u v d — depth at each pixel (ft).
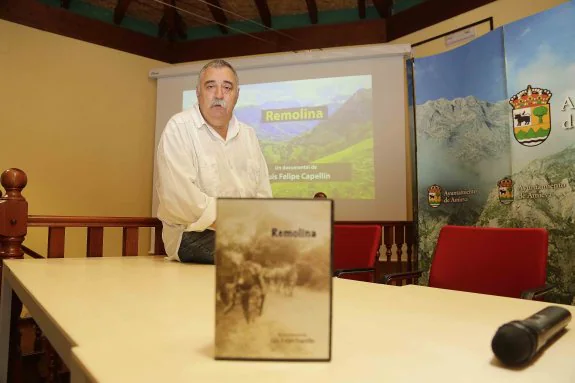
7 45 14.32
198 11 17.02
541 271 4.73
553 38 8.87
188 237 5.37
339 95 15.47
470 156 10.53
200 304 2.45
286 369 1.38
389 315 2.32
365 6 16.22
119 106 16.49
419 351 1.63
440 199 11.20
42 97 14.92
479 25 12.89
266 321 1.44
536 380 1.35
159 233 7.16
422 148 11.66
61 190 15.15
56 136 15.15
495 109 9.98
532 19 9.27
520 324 1.50
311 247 1.45
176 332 1.81
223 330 1.43
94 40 16.03
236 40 17.17
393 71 14.96
